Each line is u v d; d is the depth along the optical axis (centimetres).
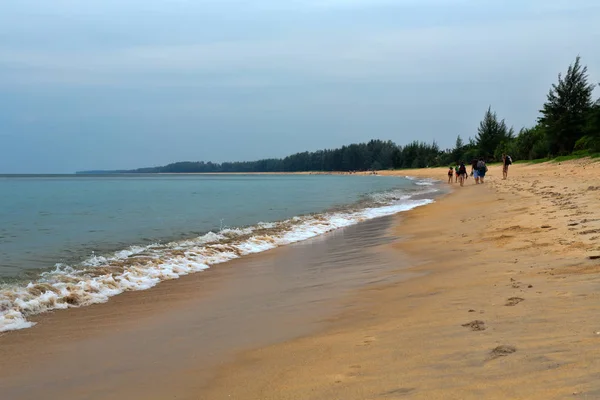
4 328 578
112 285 804
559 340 368
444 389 311
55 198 4094
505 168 3791
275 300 681
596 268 608
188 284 832
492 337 399
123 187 6981
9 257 1155
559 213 1185
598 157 4200
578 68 5422
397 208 2258
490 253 851
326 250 1157
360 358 398
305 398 331
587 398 266
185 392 375
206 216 2219
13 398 385
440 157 12550
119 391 388
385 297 632
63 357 476
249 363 427
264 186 6594
